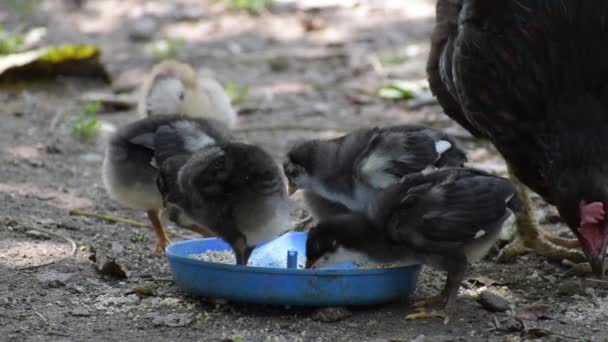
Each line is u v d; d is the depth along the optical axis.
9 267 10.88
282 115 19.28
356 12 29.08
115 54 24.25
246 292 9.47
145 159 11.52
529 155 10.30
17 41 22.92
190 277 9.79
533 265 11.58
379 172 10.62
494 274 11.19
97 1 30.22
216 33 26.89
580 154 9.52
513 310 9.78
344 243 9.66
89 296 10.13
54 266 10.98
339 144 11.29
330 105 20.14
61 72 21.11
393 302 10.03
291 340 8.97
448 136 11.35
